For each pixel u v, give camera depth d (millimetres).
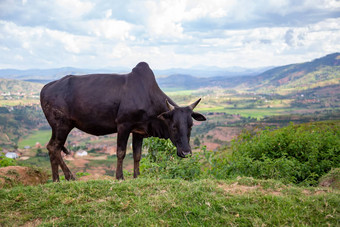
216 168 7266
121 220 3762
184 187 4750
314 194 4543
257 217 3744
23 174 6703
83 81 6820
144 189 4781
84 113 6625
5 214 4113
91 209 4109
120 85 6621
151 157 8828
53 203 4375
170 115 6340
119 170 6500
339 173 6145
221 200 4203
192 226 3631
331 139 8328
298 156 8148
